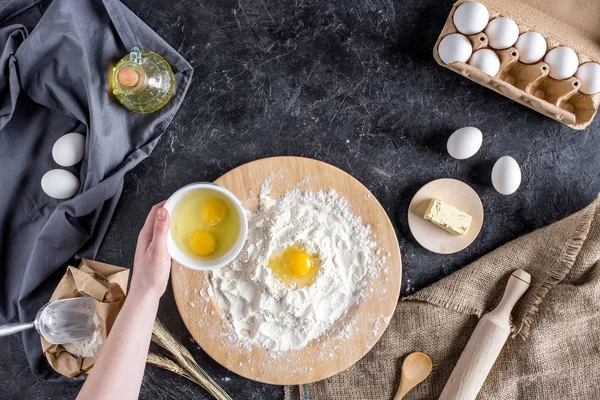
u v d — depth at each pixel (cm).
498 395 105
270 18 105
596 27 101
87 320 98
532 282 105
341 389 106
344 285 101
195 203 90
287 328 101
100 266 101
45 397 106
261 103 105
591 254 103
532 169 106
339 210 101
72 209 99
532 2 102
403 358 106
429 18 105
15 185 104
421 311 105
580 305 103
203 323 101
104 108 100
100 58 100
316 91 106
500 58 99
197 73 105
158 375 106
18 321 104
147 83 97
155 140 103
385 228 101
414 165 106
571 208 106
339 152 106
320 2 105
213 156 106
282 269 100
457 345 106
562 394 104
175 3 104
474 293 104
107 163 101
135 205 105
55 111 104
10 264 104
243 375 101
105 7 99
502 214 106
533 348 104
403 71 105
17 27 100
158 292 78
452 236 104
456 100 106
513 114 106
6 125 103
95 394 72
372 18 105
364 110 106
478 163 106
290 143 106
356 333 101
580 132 106
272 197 101
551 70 98
